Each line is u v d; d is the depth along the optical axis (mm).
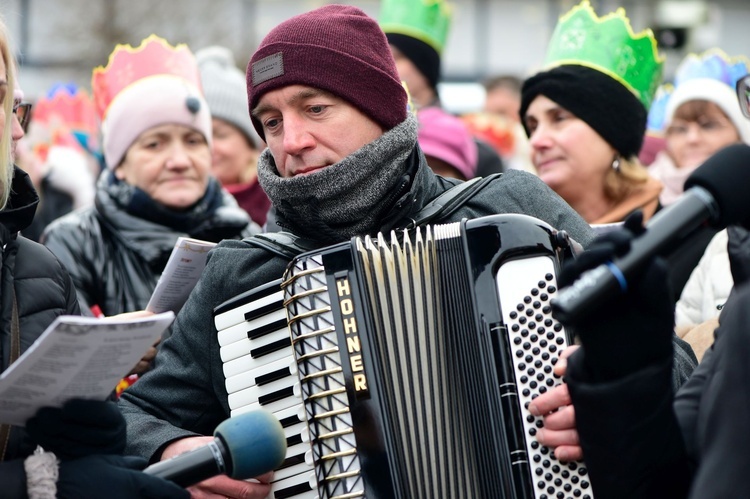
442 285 4668
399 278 4691
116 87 7395
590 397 3875
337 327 4664
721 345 3537
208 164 7406
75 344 3777
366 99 5008
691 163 8125
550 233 4578
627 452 3883
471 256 4605
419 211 5035
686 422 3977
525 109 7234
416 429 4613
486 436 4539
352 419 4617
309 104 5004
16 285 4566
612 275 3639
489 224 4617
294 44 5008
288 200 5012
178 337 5305
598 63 7016
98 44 18188
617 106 6969
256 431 4227
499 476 4473
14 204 4711
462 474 4586
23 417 4070
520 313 4527
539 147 7047
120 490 4035
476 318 4562
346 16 5129
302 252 5055
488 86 14578
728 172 3709
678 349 4879
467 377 4594
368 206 4996
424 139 8164
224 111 9031
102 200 7230
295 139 4977
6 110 4547
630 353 3832
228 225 7348
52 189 10555
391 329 4668
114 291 7023
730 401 3391
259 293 4820
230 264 5180
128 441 5094
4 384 3814
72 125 12438
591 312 3686
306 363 4688
